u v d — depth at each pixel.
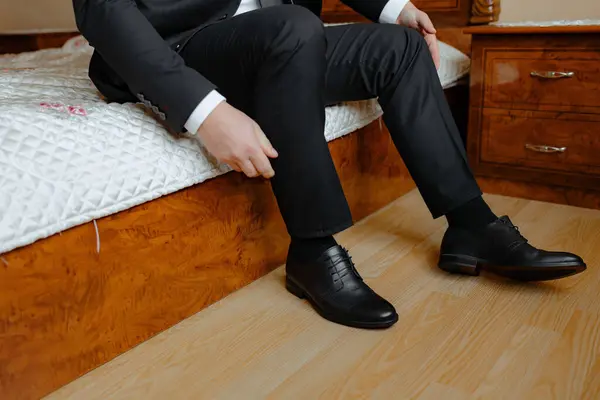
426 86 1.16
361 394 0.85
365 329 1.02
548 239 1.40
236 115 0.92
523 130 1.68
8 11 2.76
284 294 1.16
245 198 1.16
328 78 1.23
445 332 1.00
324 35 1.00
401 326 1.03
